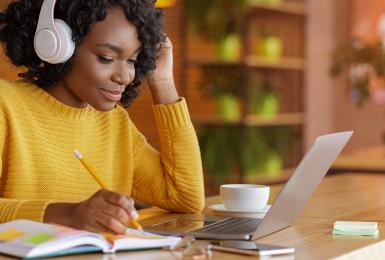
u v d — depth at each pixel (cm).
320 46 699
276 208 160
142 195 209
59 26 169
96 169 194
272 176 568
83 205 146
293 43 641
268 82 575
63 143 185
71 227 145
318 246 152
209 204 223
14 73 454
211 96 559
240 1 540
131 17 168
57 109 184
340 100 719
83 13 167
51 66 177
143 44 173
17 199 163
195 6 553
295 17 623
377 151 567
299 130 628
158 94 203
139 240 139
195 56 562
